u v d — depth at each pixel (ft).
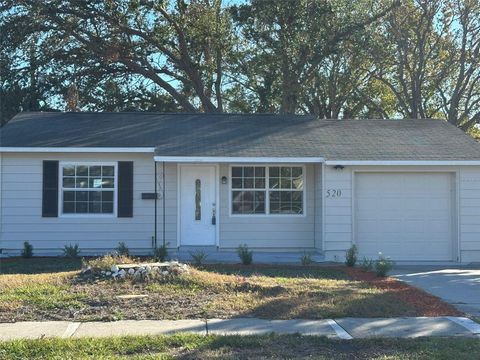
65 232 54.03
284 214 56.24
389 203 53.57
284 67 100.63
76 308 29.35
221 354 21.93
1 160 53.52
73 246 53.88
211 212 55.98
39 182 53.88
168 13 106.22
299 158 52.47
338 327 26.53
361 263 51.24
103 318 27.66
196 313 28.60
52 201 53.93
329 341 23.93
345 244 52.24
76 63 104.22
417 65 112.06
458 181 53.26
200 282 33.91
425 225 53.72
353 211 52.49
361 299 31.45
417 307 30.40
